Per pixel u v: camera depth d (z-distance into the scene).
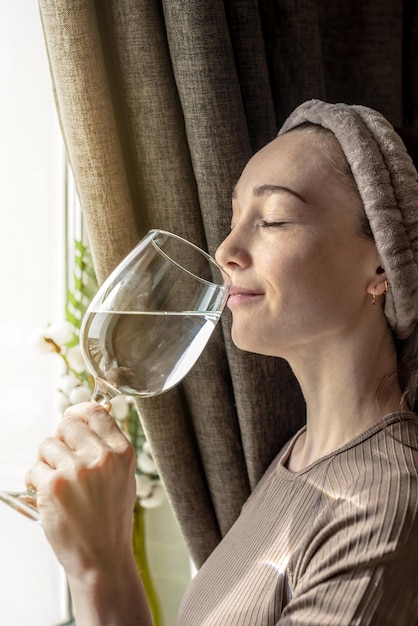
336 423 1.12
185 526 1.38
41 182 1.49
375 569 0.90
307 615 0.91
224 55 1.25
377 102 1.62
